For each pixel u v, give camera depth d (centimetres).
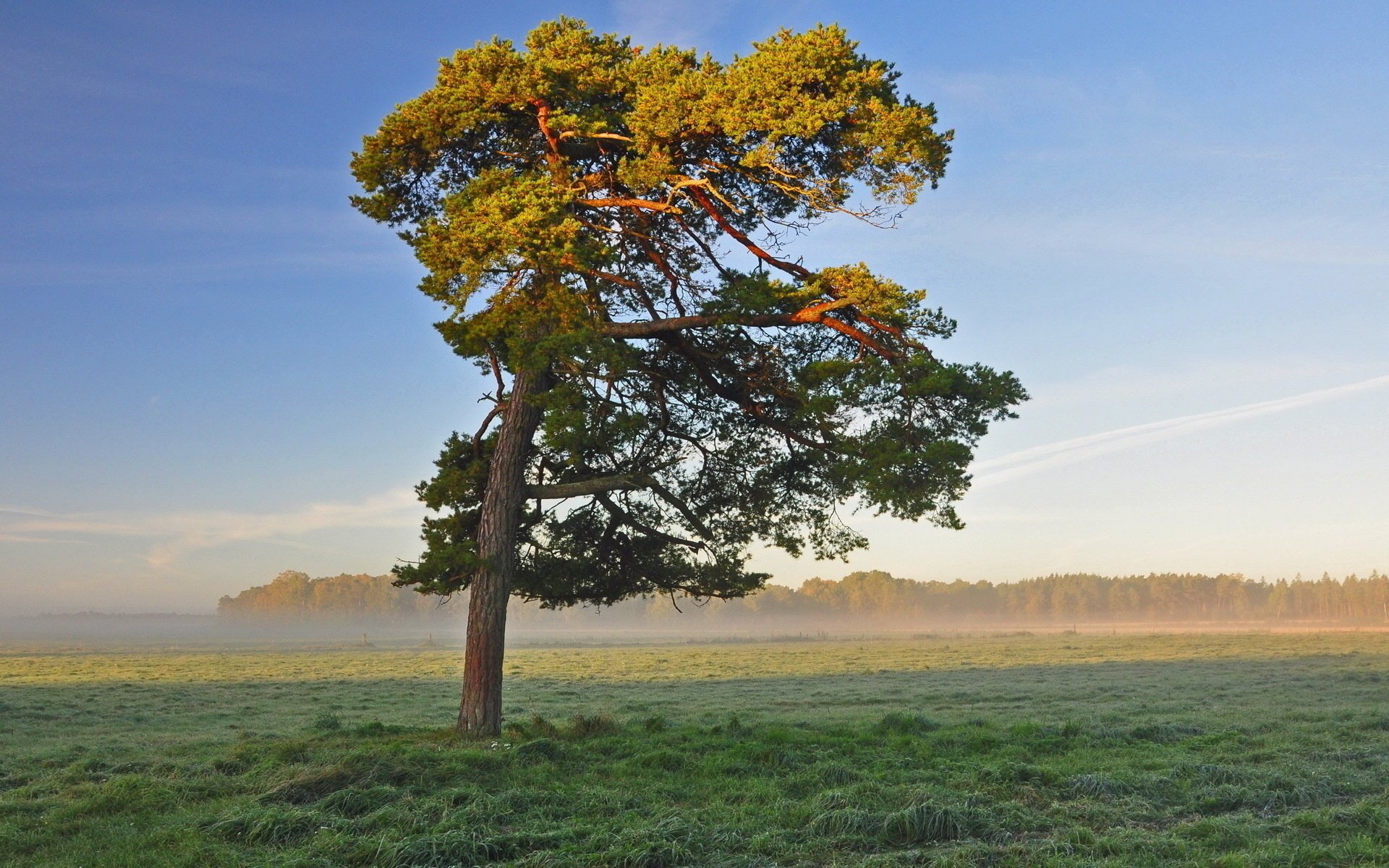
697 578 1855
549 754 1355
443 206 1495
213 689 4094
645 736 1666
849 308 1488
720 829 937
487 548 1579
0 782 1358
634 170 1422
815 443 1611
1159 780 1191
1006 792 1119
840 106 1332
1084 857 830
